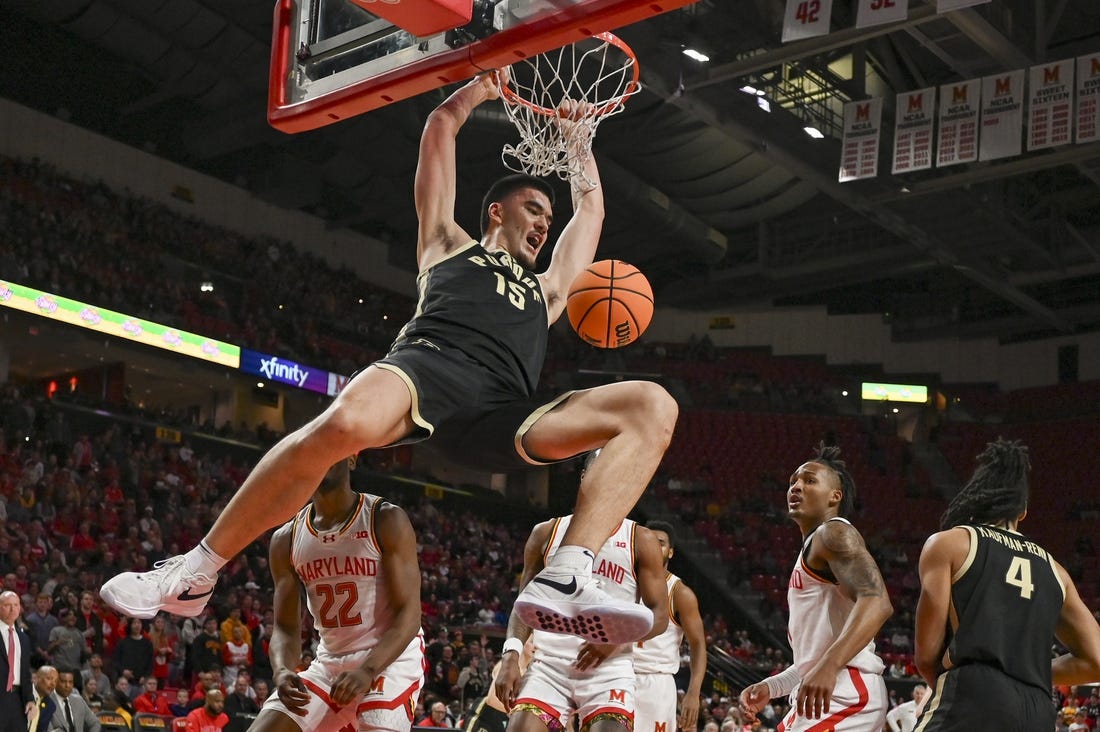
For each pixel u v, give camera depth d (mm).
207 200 26672
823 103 20953
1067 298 29891
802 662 4586
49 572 15125
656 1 2998
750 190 25141
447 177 3500
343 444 2775
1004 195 24500
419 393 2869
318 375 25234
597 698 4641
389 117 22250
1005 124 16344
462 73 3441
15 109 23625
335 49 3783
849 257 27453
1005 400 31234
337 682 3965
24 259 20906
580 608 2686
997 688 3297
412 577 4273
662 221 25500
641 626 2703
